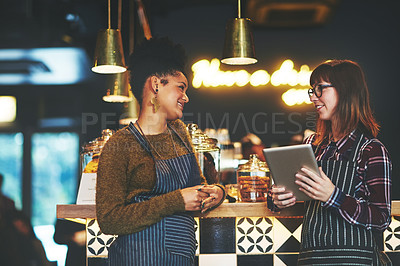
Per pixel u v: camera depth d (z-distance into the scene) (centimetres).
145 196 179
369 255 168
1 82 770
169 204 171
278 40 647
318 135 194
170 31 649
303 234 181
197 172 194
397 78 632
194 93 649
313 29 645
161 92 187
